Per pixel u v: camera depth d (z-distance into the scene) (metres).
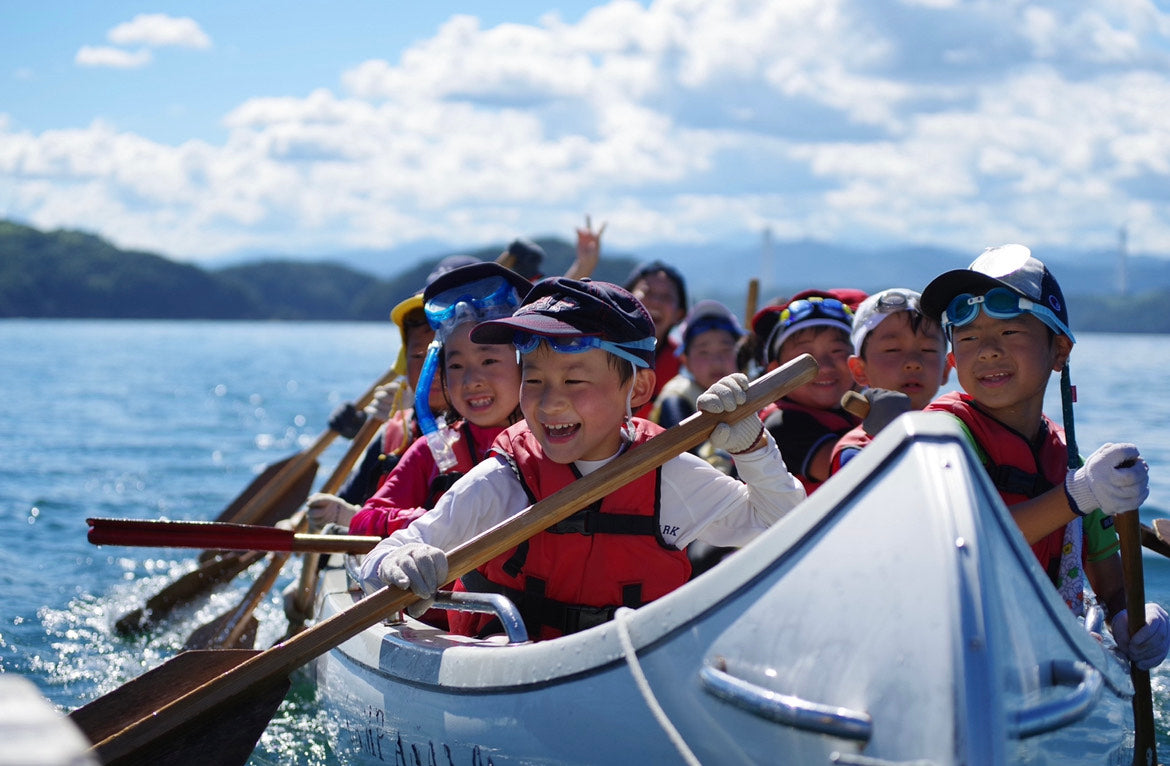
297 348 45.50
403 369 5.11
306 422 15.11
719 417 2.88
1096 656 2.55
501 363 3.67
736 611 2.33
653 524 3.01
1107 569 3.36
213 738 3.00
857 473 2.28
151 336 61.78
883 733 2.14
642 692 2.42
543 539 3.01
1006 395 3.15
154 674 3.02
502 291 3.72
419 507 3.83
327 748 3.68
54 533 7.15
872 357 4.14
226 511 6.55
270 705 3.02
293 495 6.30
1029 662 2.27
